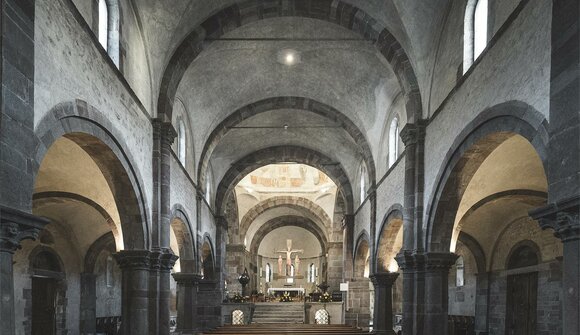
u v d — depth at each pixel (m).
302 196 36.94
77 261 20.83
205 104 19.55
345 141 24.95
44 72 7.08
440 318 12.49
